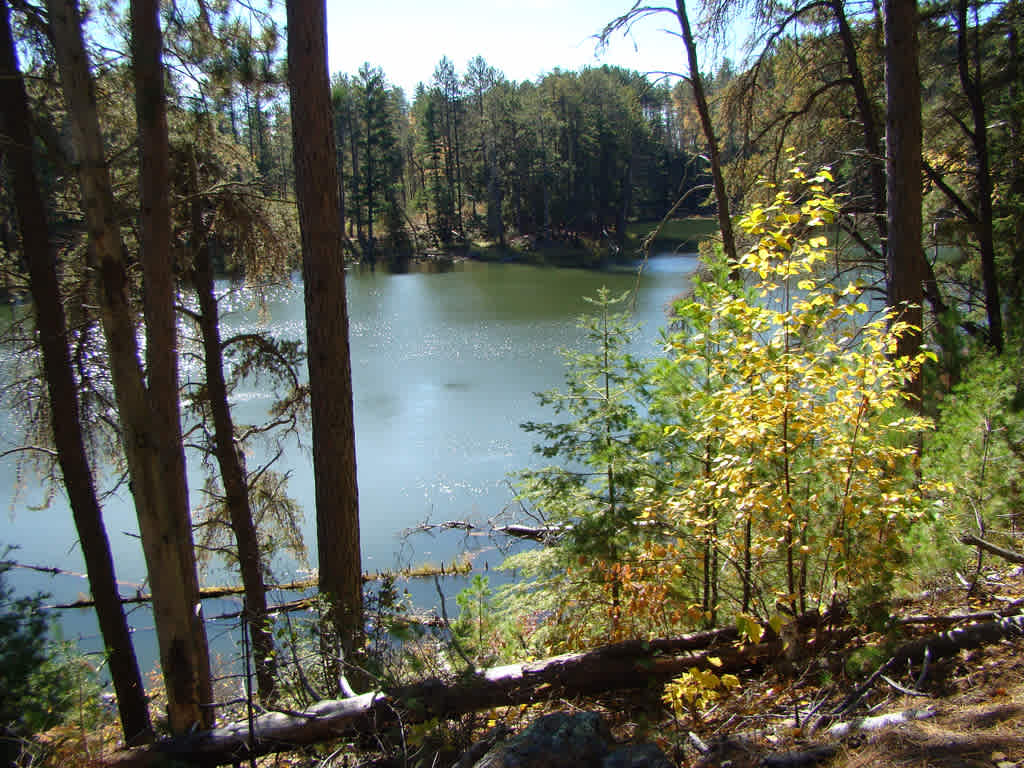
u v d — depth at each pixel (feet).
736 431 12.68
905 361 12.59
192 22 21.75
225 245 27.40
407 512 43.73
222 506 29.84
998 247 37.17
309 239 20.29
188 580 17.46
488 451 52.80
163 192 16.94
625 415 18.29
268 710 13.89
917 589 14.28
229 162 26.14
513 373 72.95
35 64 20.39
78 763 12.69
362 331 95.04
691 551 16.10
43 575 37.45
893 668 11.21
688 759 10.13
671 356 16.47
